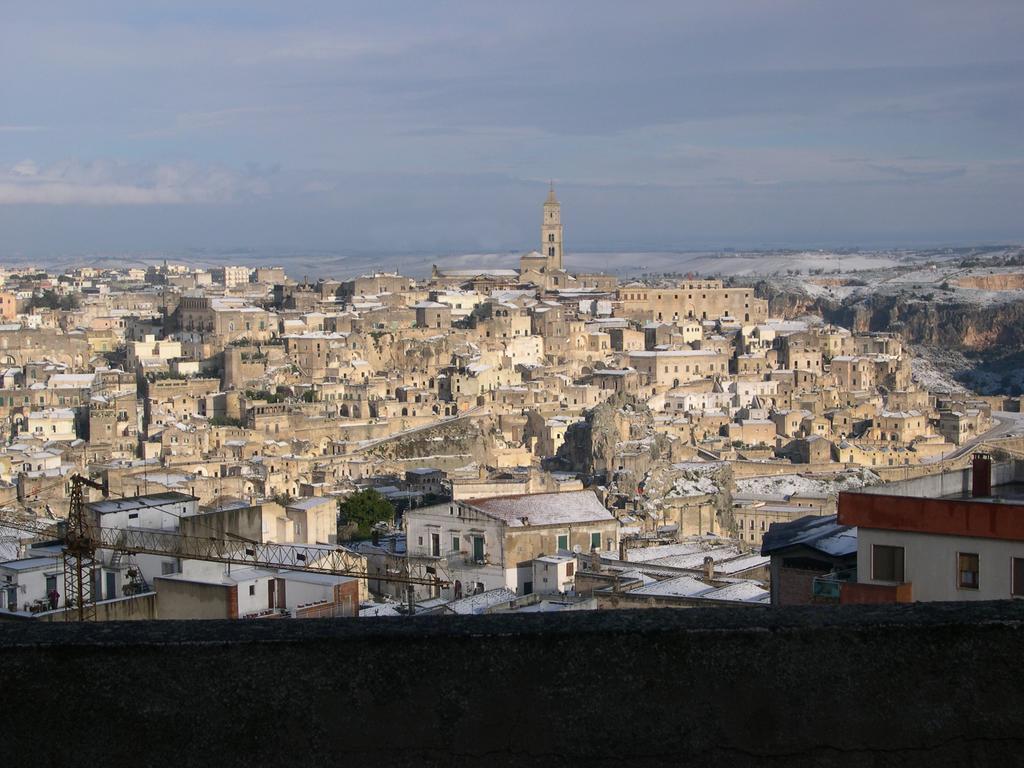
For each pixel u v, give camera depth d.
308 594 97.00
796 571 72.06
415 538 155.00
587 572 137.50
